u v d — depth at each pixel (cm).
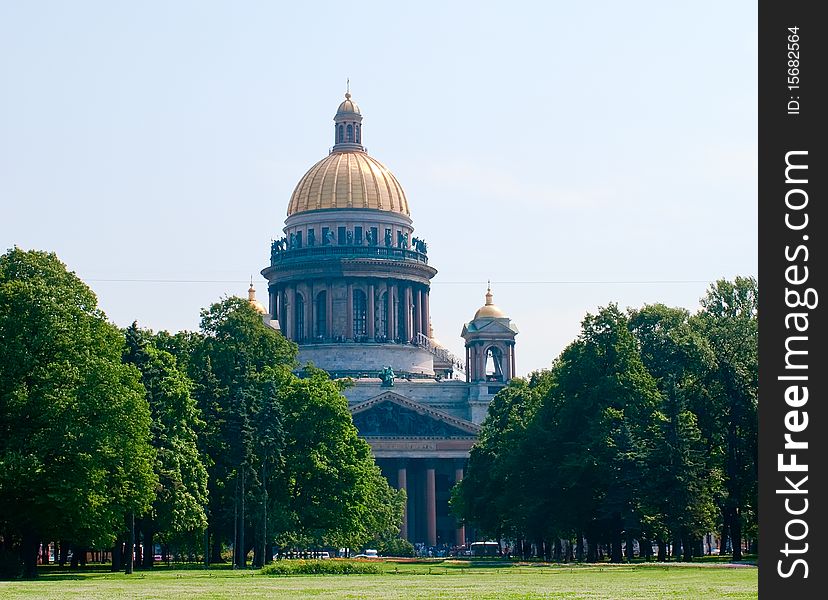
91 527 11019
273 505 15638
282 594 7494
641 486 13488
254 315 17712
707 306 18188
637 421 14088
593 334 15300
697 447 13938
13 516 10794
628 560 14575
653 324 16575
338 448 16650
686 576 9656
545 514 15188
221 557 17562
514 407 19688
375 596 7131
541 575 10756
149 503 12019
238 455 14675
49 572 12531
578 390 15150
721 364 15100
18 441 10500
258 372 16988
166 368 13638
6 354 10669
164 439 12962
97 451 10650
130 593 7625
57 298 11131
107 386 10962
